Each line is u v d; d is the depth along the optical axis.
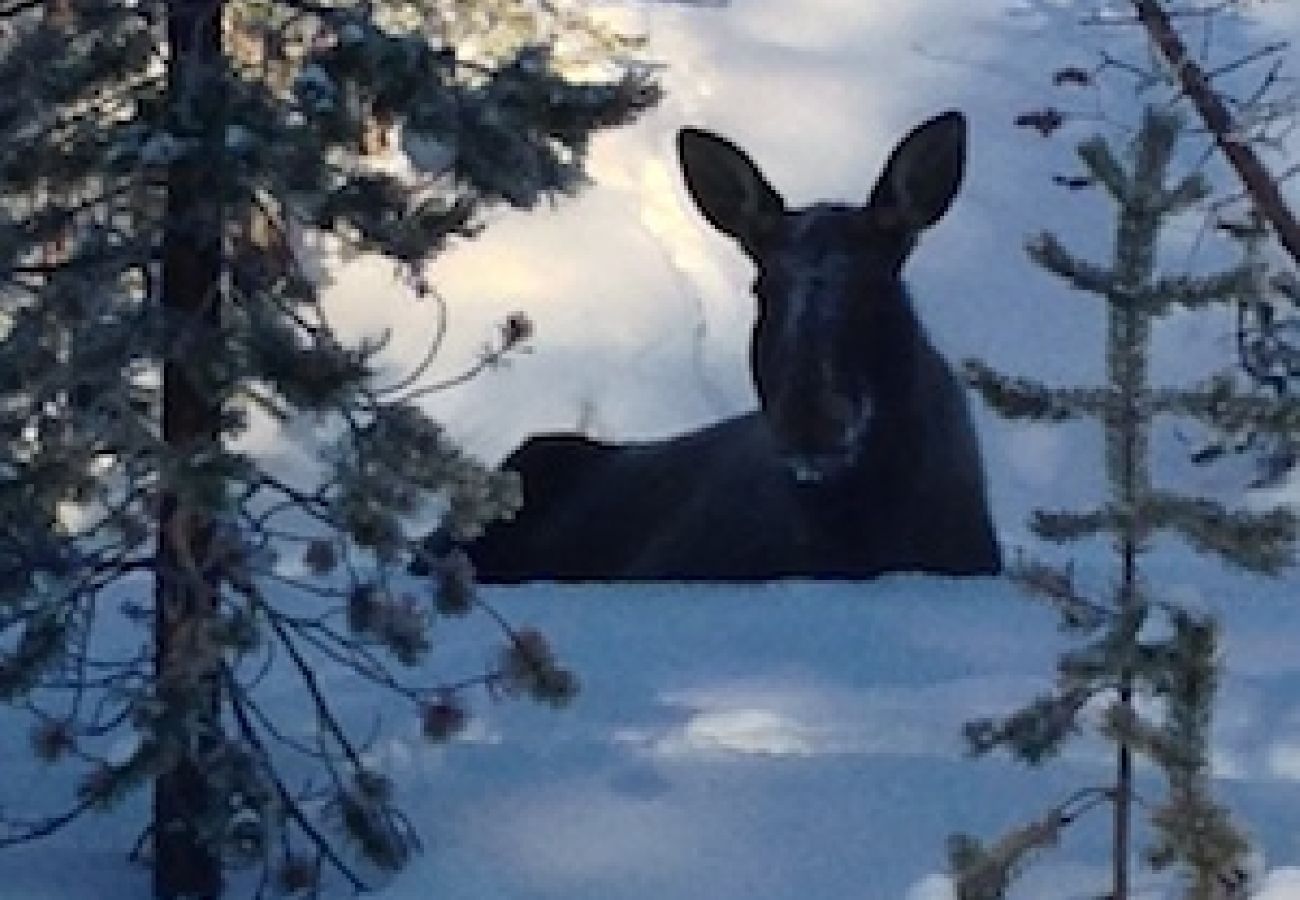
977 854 5.37
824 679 8.97
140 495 6.88
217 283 6.86
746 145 23.12
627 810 7.16
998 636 9.73
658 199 22.27
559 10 22.31
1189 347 20.03
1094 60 23.69
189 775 6.96
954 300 21.39
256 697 8.59
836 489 11.20
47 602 6.89
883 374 10.85
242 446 15.70
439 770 7.59
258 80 6.83
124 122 6.81
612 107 6.90
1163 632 5.75
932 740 8.00
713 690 8.76
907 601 10.58
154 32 7.10
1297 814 6.95
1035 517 5.36
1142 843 6.60
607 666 9.20
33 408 6.77
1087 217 22.11
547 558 12.51
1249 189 12.36
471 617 10.24
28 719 8.62
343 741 7.02
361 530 6.82
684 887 6.66
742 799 7.18
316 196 6.79
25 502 6.75
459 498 6.84
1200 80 12.65
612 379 20.47
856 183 22.83
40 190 7.13
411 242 6.93
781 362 10.73
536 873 6.83
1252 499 17.66
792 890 6.60
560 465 12.82
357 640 8.23
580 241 21.64
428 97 6.73
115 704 8.46
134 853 7.30
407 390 20.08
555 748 7.72
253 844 6.95
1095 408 5.29
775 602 10.64
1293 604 10.59
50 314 6.86
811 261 10.73
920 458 11.19
